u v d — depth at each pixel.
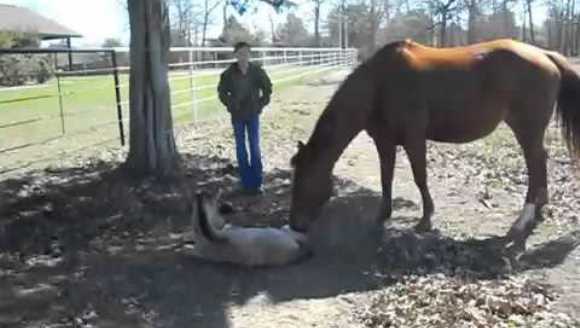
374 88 6.19
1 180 8.70
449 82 6.19
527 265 5.51
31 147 11.48
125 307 4.70
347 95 6.20
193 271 5.42
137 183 8.26
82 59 42.81
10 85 24.08
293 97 21.06
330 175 6.24
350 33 63.44
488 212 7.12
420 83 6.15
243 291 5.00
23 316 4.56
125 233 6.47
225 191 8.06
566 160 10.20
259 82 7.80
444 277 5.19
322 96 21.30
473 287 4.90
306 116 16.45
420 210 7.22
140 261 5.67
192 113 16.06
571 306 4.63
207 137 12.70
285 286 5.09
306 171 6.14
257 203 7.58
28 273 5.39
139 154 8.58
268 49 24.84
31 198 7.64
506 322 4.31
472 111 6.30
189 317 4.52
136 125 8.52
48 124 14.55
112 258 5.75
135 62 8.41
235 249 5.51
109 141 12.02
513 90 6.30
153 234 6.45
